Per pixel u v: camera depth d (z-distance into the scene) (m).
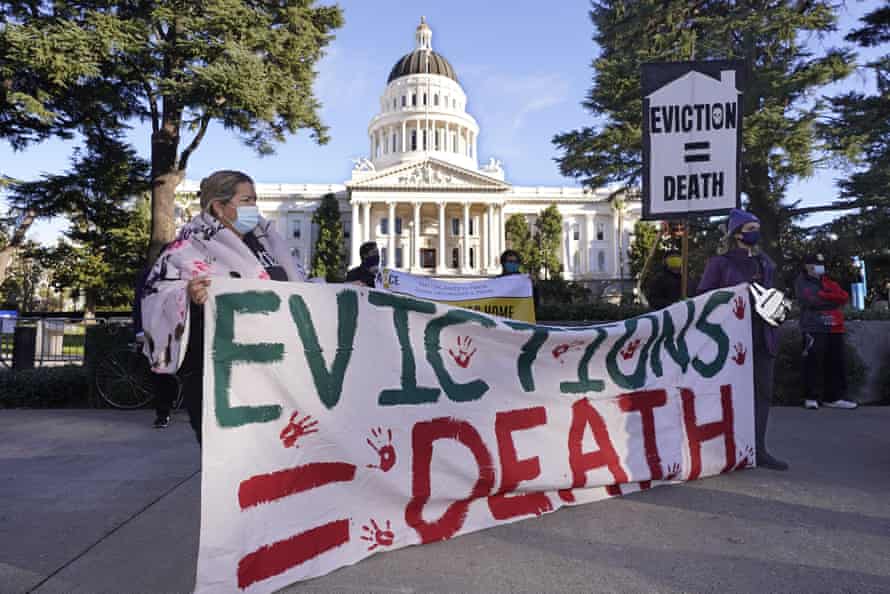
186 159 15.32
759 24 18.75
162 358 2.28
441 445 2.98
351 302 2.76
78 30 13.13
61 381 7.37
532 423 3.30
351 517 2.62
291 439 2.46
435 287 6.62
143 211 33.06
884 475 3.88
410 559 2.58
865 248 21.39
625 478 3.49
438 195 65.75
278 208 73.31
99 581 2.43
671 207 5.01
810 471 3.99
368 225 65.69
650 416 3.72
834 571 2.40
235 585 2.15
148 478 4.03
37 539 2.90
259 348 2.42
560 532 2.89
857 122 19.42
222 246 2.52
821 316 6.76
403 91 78.12
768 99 19.19
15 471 4.22
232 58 14.25
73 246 34.41
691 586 2.27
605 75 20.97
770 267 4.54
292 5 15.89
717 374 4.03
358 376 2.75
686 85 4.97
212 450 2.22
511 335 3.29
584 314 10.38
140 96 15.90
